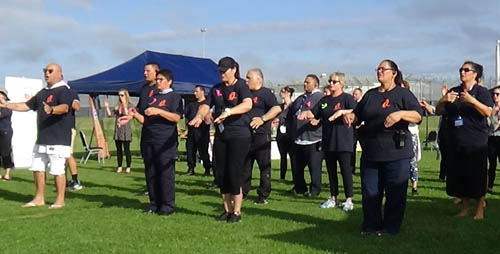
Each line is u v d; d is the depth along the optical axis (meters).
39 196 8.31
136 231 6.29
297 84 25.28
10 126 12.03
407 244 5.66
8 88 14.16
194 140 12.59
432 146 21.67
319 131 8.91
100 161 16.36
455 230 6.32
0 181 11.59
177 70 16.22
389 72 5.91
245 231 6.29
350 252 5.33
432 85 23.88
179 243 5.70
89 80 15.88
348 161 7.69
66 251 5.39
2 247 5.56
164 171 7.39
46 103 7.93
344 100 7.71
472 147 6.94
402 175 5.97
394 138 5.91
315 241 5.78
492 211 7.59
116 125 13.18
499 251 5.40
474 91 6.91
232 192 6.81
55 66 8.00
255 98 8.05
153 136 7.39
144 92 7.68
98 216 7.26
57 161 8.05
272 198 8.99
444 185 10.66
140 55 16.44
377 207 6.15
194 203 8.41
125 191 9.91
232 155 6.72
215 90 6.86
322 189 10.14
